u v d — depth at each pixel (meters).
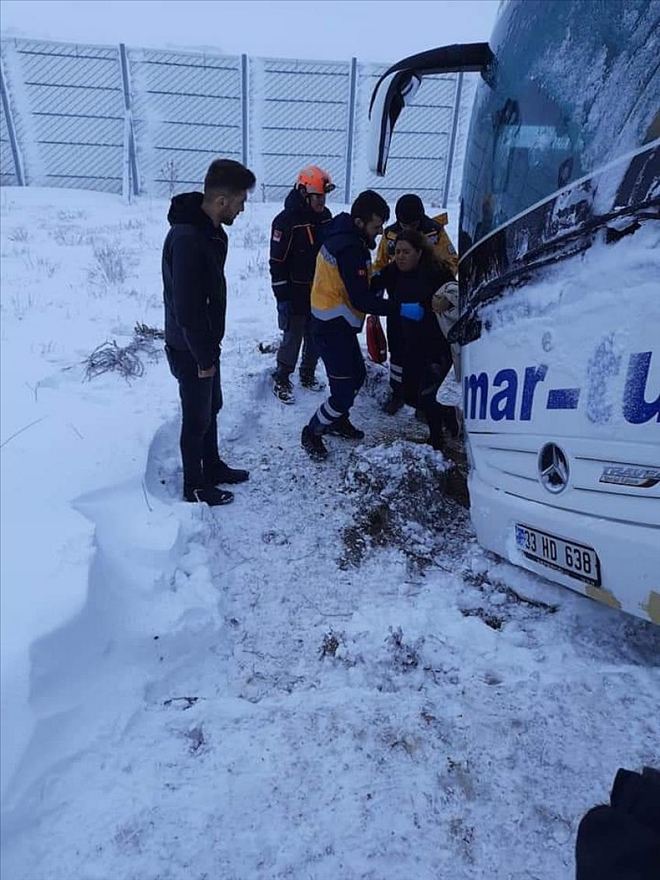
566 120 3.09
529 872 2.36
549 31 3.35
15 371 6.10
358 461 4.75
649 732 2.86
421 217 5.36
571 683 3.11
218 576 3.92
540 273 3.11
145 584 3.52
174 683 3.22
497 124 3.63
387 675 3.23
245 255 11.37
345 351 4.76
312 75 18.50
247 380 6.03
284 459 5.14
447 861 2.39
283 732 2.86
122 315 7.91
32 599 3.05
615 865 1.30
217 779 2.65
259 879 2.32
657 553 2.69
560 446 3.02
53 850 2.37
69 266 10.38
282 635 3.54
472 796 2.61
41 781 2.53
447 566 4.12
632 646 3.43
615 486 2.80
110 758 2.72
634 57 2.88
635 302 2.64
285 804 2.56
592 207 2.87
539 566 3.31
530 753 2.77
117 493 4.21
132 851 2.38
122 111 18.36
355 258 4.52
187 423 4.23
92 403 5.44
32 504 3.92
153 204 17.22
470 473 3.87
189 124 18.64
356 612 3.68
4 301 8.44
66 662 2.91
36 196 17.45
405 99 4.27
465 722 2.91
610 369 2.75
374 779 2.66
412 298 4.88
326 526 4.41
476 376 3.62
